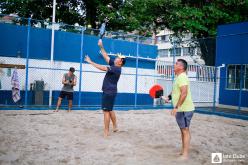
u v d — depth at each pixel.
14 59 12.84
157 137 6.95
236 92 17.08
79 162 4.66
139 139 6.61
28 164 4.45
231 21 21.67
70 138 6.37
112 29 23.62
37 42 13.34
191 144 6.40
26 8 21.83
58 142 5.95
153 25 24.42
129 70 16.25
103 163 4.67
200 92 18.44
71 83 11.41
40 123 8.28
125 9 22.81
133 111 13.07
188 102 5.01
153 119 10.43
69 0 23.19
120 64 6.62
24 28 13.08
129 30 23.66
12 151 5.13
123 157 5.06
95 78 15.02
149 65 17.02
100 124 8.53
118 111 12.84
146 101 16.81
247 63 16.59
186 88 4.86
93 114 10.96
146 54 16.97
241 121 11.00
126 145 5.92
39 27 13.44
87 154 5.13
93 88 14.95
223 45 18.22
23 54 13.05
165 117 11.20
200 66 18.73
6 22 13.63
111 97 6.56
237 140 7.21
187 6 22.06
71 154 5.09
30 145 5.61
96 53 15.07
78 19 23.80
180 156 5.13
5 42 12.65
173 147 5.99
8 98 12.59
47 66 13.60
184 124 5.02
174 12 21.53
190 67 19.09
